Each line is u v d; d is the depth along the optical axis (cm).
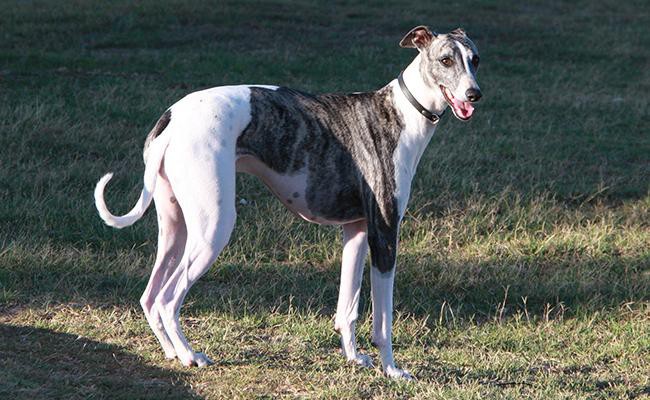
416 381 863
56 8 2419
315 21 2520
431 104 869
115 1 2530
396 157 864
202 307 1031
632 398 883
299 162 859
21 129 1525
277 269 1164
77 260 1117
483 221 1344
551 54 2381
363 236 907
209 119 824
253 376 855
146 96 1777
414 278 1165
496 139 1689
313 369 885
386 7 2733
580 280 1178
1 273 1062
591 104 1959
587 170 1589
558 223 1377
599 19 2802
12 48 2052
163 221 862
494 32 2544
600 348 1002
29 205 1255
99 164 1427
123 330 942
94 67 1962
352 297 913
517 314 1097
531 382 905
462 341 1018
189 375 850
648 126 1850
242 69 2031
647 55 2412
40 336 920
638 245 1310
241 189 1391
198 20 2423
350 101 879
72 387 802
